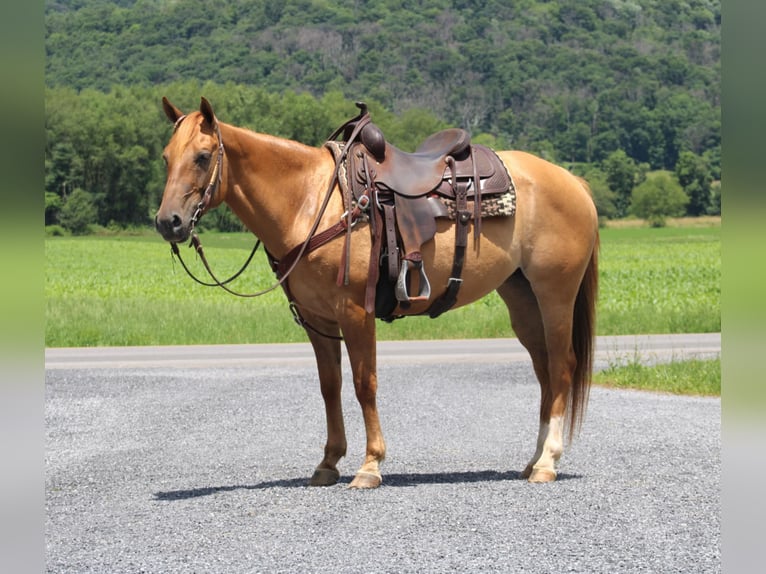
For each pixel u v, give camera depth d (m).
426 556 5.18
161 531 5.73
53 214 81.88
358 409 10.24
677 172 105.56
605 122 130.62
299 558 5.17
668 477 6.98
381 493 6.57
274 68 145.00
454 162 7.03
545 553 5.23
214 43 151.75
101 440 8.71
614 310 23.11
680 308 23.48
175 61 147.88
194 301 24.11
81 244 61.62
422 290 6.77
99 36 156.75
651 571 4.95
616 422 9.20
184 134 6.36
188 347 16.70
